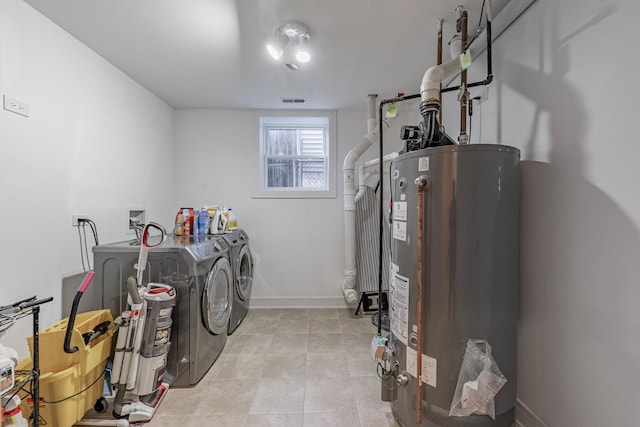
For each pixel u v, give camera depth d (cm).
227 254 231
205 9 156
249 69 225
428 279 129
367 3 152
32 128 155
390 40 187
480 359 123
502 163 125
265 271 321
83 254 188
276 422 150
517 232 132
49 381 128
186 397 169
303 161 338
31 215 155
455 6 155
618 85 99
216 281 202
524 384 142
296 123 333
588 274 110
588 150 110
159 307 155
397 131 317
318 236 321
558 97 123
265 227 320
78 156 185
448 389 126
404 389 141
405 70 227
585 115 110
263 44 190
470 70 197
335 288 322
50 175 166
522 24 144
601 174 105
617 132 99
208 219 253
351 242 294
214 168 317
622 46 97
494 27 157
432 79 144
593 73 107
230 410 159
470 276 124
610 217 102
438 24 169
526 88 142
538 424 134
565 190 120
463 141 158
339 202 321
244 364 205
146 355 152
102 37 182
